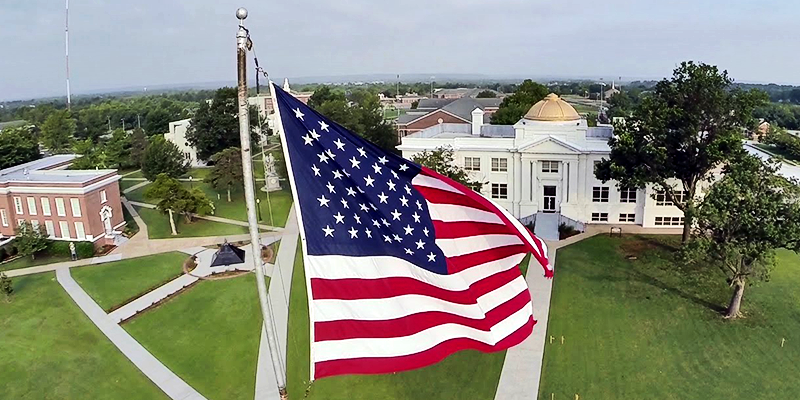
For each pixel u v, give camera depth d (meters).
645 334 33.62
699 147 45.06
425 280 14.78
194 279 45.25
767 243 32.84
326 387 29.12
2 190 54.62
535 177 57.12
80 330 36.97
